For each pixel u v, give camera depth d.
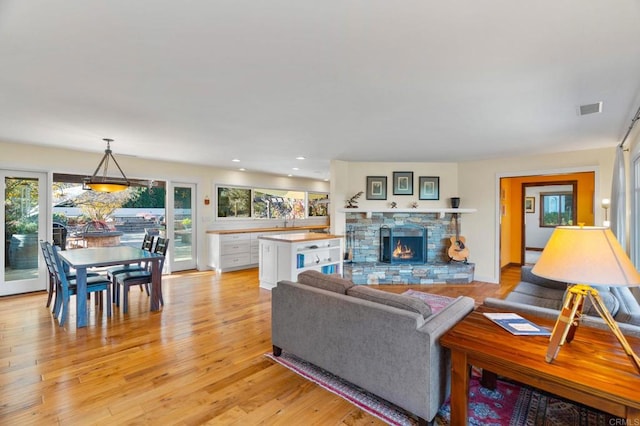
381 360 2.00
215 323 3.54
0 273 4.56
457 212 5.76
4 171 4.54
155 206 7.45
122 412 1.98
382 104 2.77
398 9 1.46
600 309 1.51
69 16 1.51
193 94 2.54
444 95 2.54
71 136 3.97
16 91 2.47
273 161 5.98
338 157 5.52
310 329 2.44
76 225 6.86
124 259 3.76
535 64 2.00
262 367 2.55
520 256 7.20
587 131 3.63
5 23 1.57
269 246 5.08
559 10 1.46
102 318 3.68
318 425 1.88
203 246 6.77
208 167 6.83
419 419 1.85
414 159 5.73
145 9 1.47
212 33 1.67
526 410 1.99
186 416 1.94
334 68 2.08
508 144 4.36
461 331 1.82
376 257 5.99
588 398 1.30
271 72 2.14
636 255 3.78
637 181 3.72
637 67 2.03
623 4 1.41
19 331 3.26
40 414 1.95
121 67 2.07
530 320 2.02
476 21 1.55
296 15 1.51
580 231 1.56
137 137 4.02
